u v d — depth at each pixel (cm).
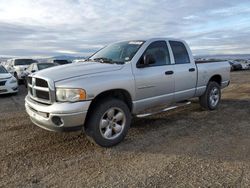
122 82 426
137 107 465
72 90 373
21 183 305
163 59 518
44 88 393
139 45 491
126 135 473
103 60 489
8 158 375
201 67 609
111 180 309
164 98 514
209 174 319
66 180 312
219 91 684
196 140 444
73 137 463
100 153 393
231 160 359
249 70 3341
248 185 291
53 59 2039
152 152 395
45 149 410
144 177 314
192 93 592
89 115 401
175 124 542
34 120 420
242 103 765
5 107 761
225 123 546
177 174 321
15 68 1608
